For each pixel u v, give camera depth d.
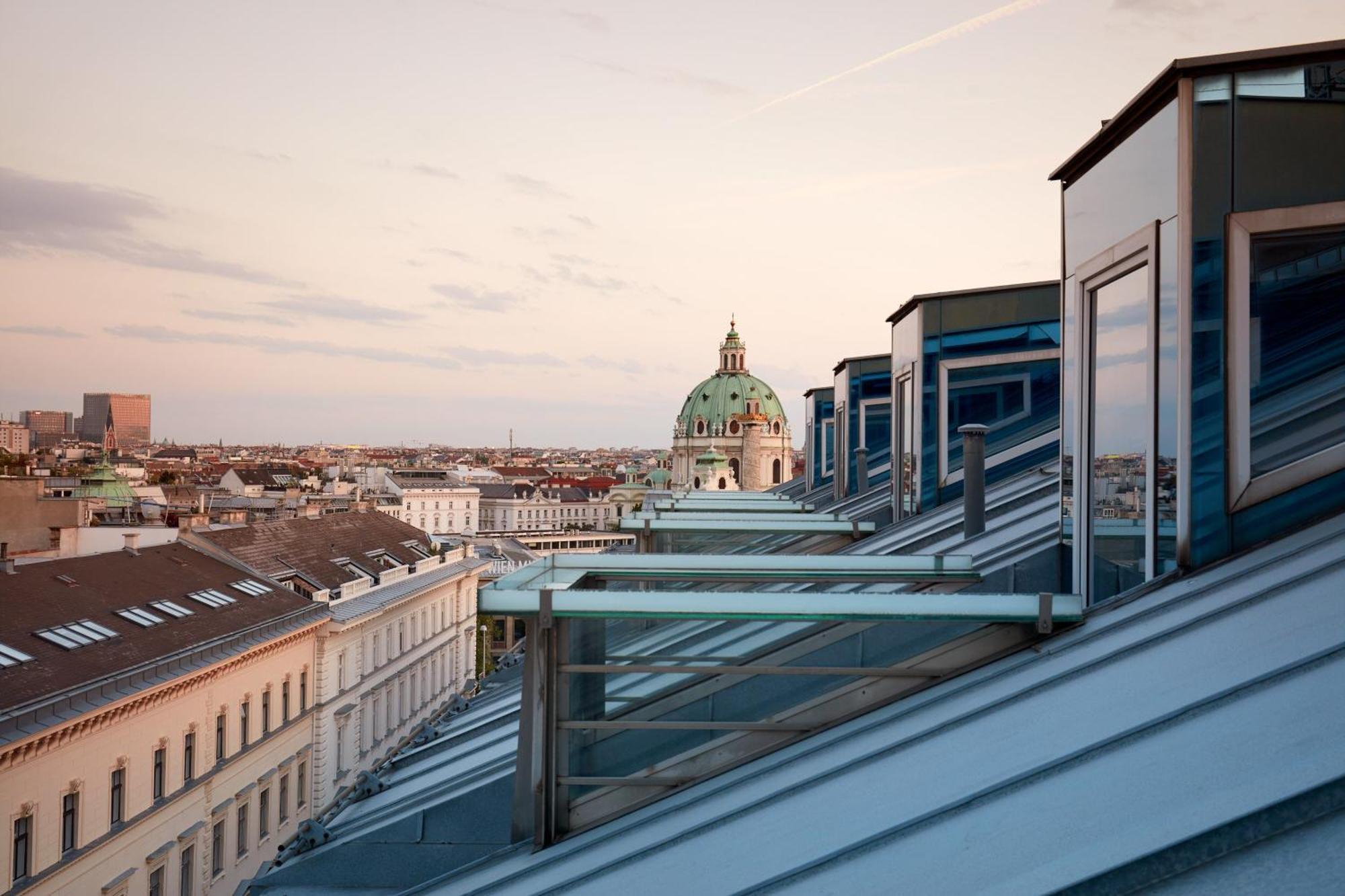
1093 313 11.54
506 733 16.84
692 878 6.60
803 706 8.79
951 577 10.91
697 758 8.74
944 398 21.77
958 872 5.41
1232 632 7.26
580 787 8.73
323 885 11.09
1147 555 9.92
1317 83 9.06
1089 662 7.79
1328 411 9.09
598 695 8.76
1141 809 5.32
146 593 43.00
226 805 41.88
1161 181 9.59
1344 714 5.37
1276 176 9.07
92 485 103.31
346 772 55.72
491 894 7.73
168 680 36.69
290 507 100.31
